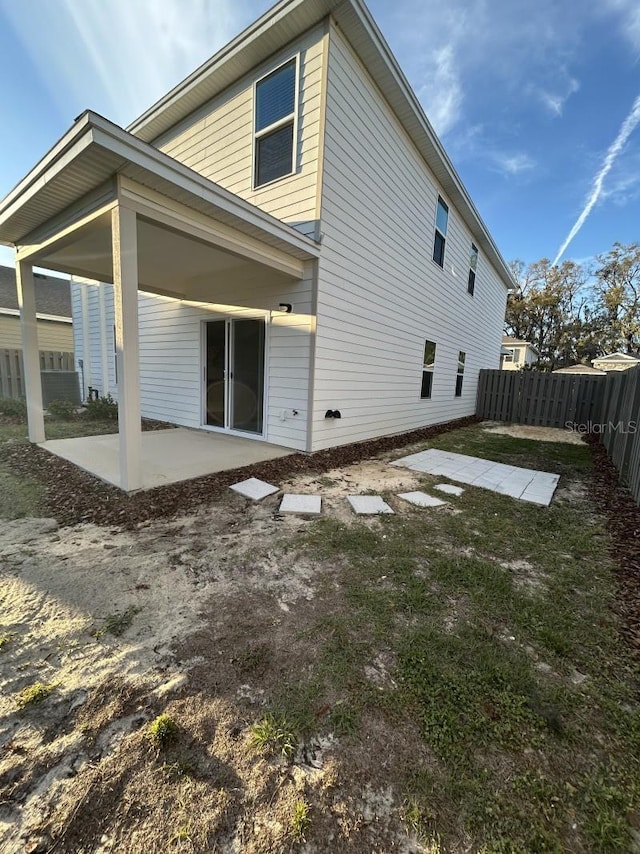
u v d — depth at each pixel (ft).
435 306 31.27
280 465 16.72
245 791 4.04
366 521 11.51
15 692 5.14
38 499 12.21
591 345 103.40
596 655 6.31
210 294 22.48
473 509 13.03
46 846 3.51
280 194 18.16
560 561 9.58
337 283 18.89
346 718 4.92
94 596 7.34
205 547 9.49
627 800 4.08
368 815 3.86
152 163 10.49
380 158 20.97
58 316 48.44
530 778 4.27
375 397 24.07
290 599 7.50
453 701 5.25
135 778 4.11
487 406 44.52
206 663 5.78
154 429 24.98
